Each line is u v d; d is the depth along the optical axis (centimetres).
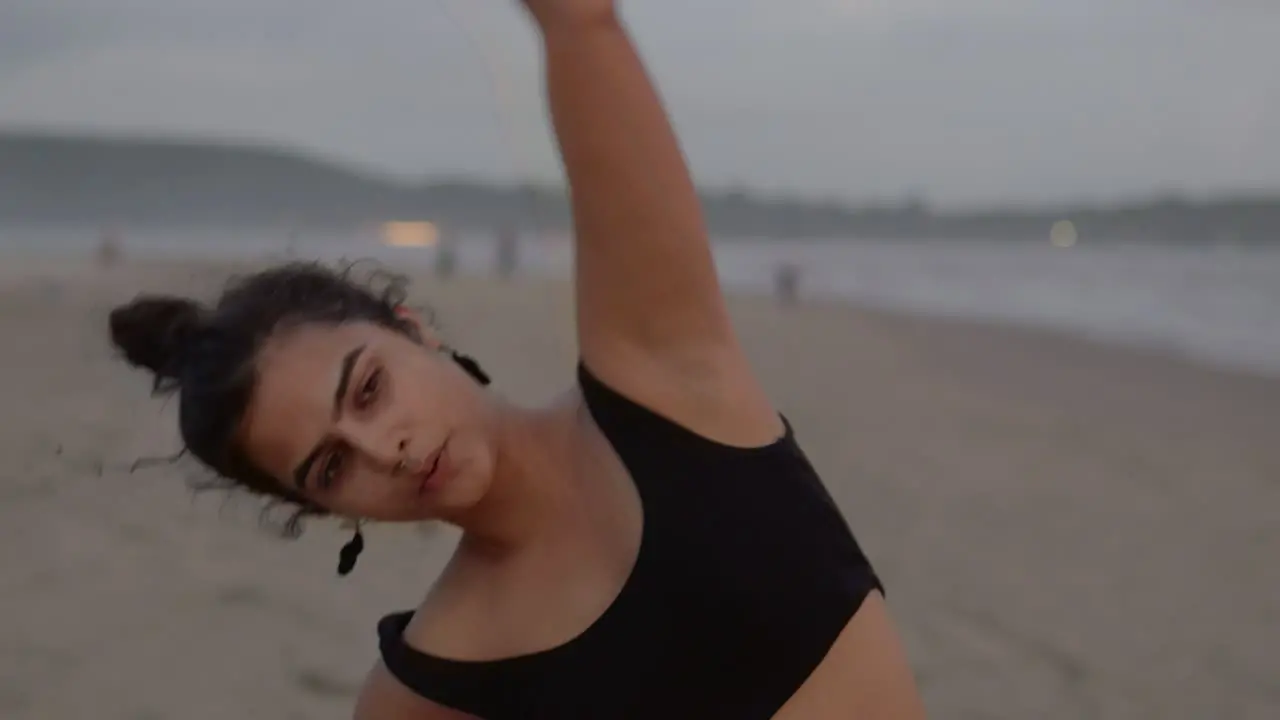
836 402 1098
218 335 149
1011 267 4466
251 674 383
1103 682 426
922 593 520
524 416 156
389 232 9056
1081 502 696
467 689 147
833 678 143
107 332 169
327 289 155
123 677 375
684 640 140
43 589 449
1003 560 572
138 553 492
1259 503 699
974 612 496
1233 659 447
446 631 152
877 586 154
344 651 405
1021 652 452
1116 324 2073
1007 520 650
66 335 1223
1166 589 529
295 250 265
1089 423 995
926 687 419
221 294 159
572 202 153
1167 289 2966
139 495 566
